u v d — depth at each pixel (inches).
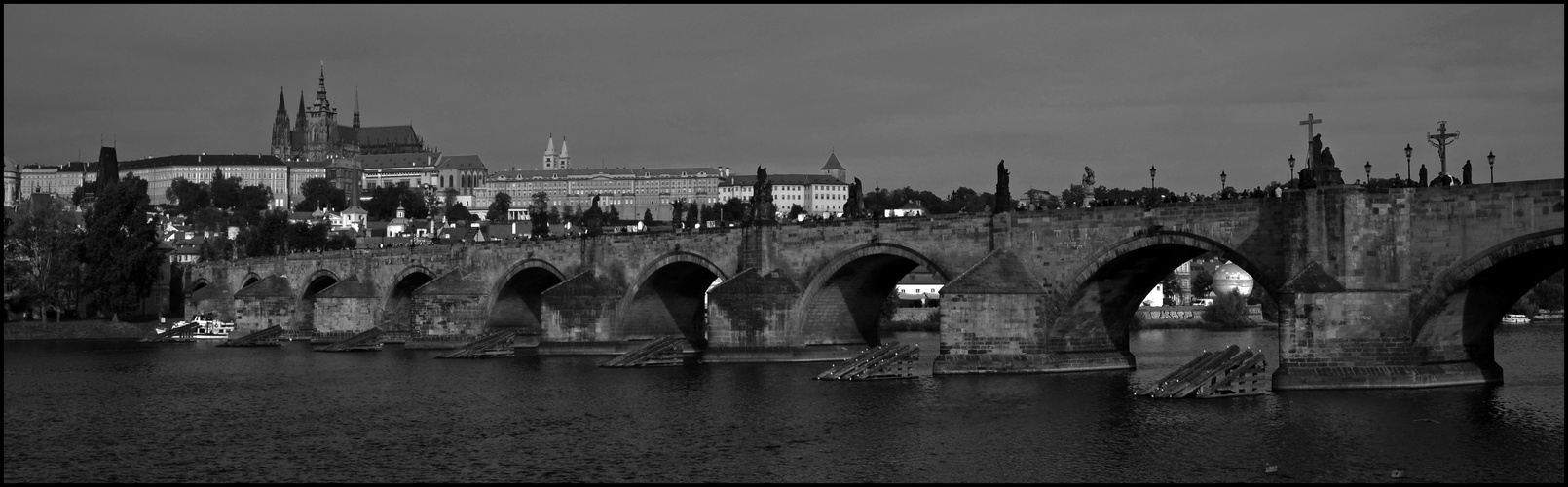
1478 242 4220.0
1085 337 5615.2
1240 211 4788.4
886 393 4960.6
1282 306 4483.3
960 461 3661.4
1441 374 4527.6
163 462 3853.3
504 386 5615.2
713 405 4788.4
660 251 7101.4
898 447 3873.0
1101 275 5344.5
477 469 3676.2
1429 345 4574.3
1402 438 3740.2
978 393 4862.2
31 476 3651.6
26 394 5551.2
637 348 6505.9
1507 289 4495.6
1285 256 4559.5
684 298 7460.6
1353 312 4424.2
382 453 3954.2
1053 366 5442.9
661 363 6437.0
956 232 5703.7
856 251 6112.2
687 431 4227.4
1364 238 4416.8
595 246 7509.8
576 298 7258.9
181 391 5669.3
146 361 7450.8
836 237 6205.7
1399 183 4776.1
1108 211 5201.8
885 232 5994.1
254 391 5629.9
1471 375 4606.3
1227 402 4426.7
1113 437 3905.0
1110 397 4662.9
